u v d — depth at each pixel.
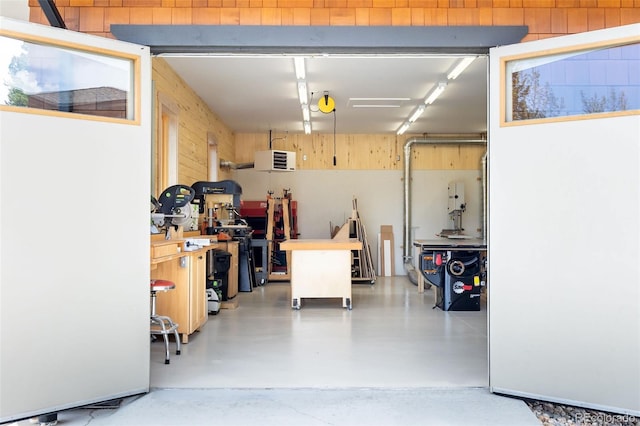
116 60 3.84
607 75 3.63
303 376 4.30
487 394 3.87
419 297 8.88
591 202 3.55
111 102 3.79
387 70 7.23
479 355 5.00
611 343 3.49
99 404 3.67
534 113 3.83
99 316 3.64
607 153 3.51
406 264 12.00
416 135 12.38
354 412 3.50
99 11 4.07
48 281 3.43
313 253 7.72
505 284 3.83
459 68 6.88
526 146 3.77
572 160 3.61
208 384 4.09
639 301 3.42
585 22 4.11
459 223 11.84
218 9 4.08
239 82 7.80
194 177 8.38
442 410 3.55
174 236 5.71
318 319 6.88
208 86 8.03
